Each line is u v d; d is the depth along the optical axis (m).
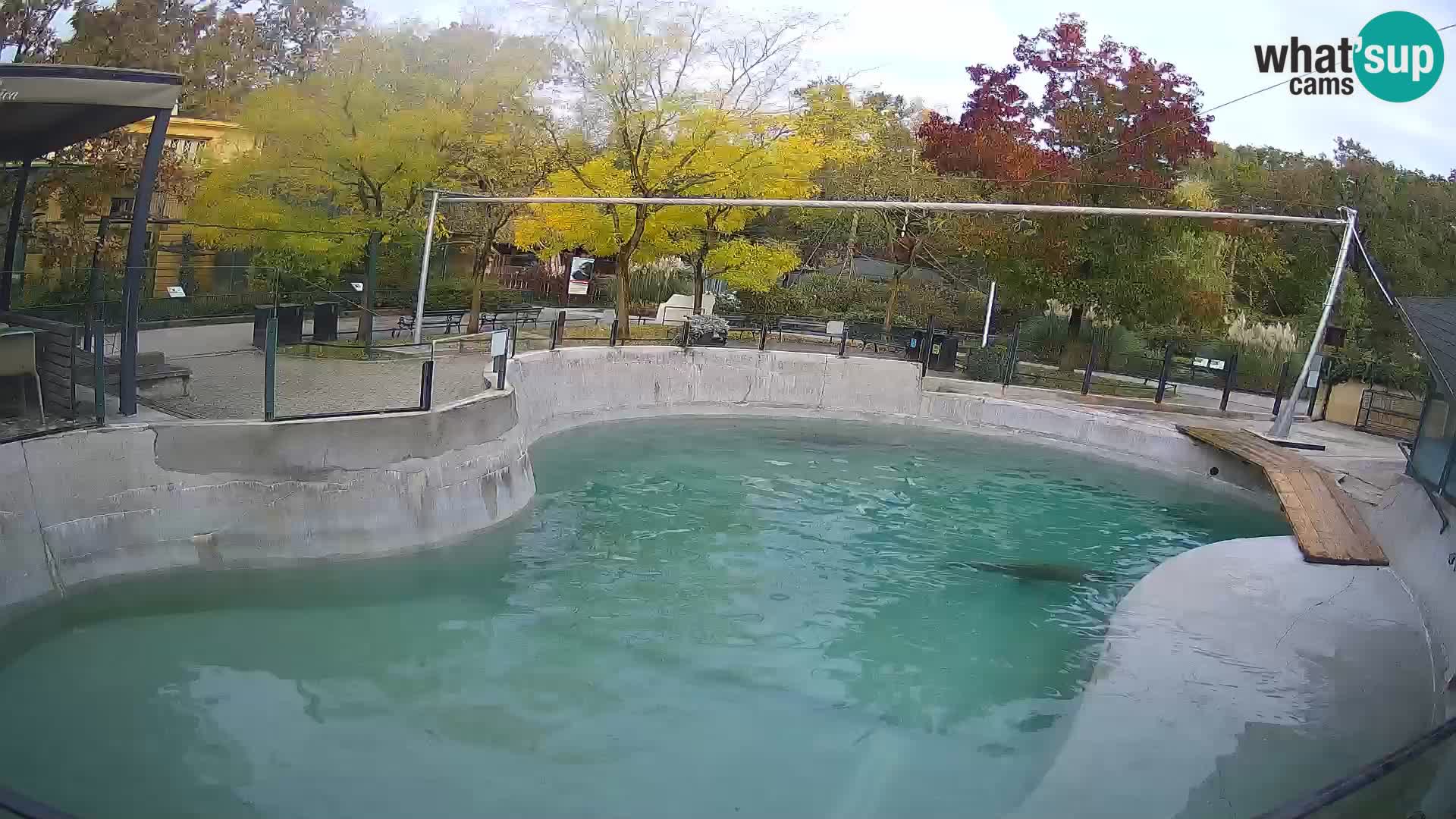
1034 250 27.23
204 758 7.55
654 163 24.11
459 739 8.20
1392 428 22.84
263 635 9.66
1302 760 7.97
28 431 9.66
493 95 22.81
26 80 9.23
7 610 8.78
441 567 11.84
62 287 18.92
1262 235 30.50
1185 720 8.55
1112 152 26.83
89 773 7.15
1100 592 13.05
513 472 14.05
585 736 8.44
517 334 21.89
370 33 23.06
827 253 38.72
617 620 10.95
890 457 20.03
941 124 29.84
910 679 10.08
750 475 17.73
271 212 19.73
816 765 8.23
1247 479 19.09
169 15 32.28
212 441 10.59
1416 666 9.83
